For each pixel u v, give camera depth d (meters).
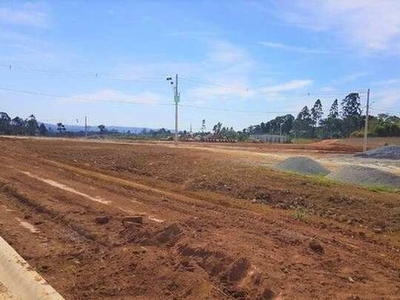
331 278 5.80
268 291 5.19
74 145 35.25
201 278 5.64
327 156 35.22
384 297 5.29
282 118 124.81
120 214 9.39
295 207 11.52
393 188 14.53
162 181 15.87
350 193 12.34
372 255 7.47
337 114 106.62
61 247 7.24
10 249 6.65
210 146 47.06
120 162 21.50
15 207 10.41
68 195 11.59
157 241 7.37
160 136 93.62
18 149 28.95
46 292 5.21
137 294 5.40
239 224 8.79
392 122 87.19
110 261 6.52
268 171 16.75
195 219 9.02
